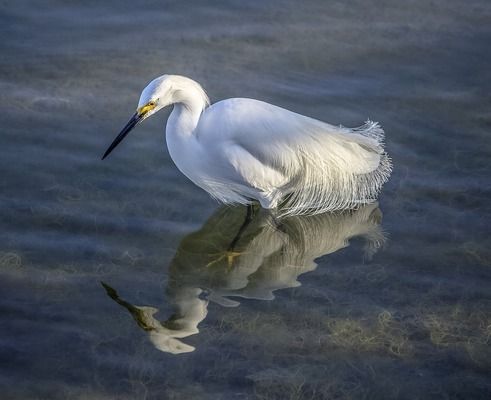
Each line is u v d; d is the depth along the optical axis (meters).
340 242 11.98
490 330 10.24
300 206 12.91
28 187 12.30
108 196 12.31
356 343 10.00
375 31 16.34
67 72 14.84
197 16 16.53
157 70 14.97
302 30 16.28
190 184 12.82
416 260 11.47
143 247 11.48
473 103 14.51
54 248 11.29
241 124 11.99
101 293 10.67
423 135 13.77
